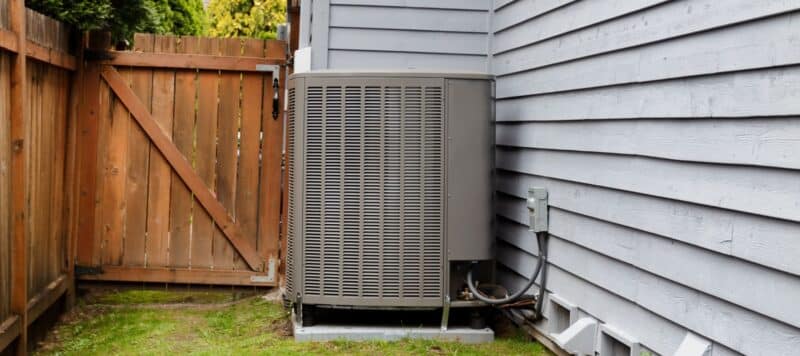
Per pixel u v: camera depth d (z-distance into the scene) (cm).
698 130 285
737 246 263
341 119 450
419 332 455
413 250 451
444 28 530
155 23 595
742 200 260
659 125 312
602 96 361
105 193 575
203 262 585
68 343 465
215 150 580
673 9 300
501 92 509
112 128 573
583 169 382
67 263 554
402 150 449
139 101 571
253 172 583
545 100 431
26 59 442
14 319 398
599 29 363
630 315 339
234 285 588
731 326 267
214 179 581
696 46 286
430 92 449
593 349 368
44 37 476
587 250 381
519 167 473
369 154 450
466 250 451
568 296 404
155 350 444
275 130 581
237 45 576
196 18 944
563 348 369
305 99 455
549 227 426
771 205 246
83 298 584
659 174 312
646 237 324
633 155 332
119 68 570
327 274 455
